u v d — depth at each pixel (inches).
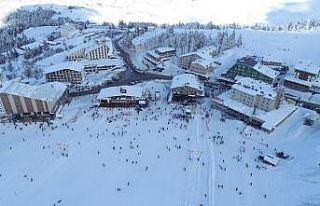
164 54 6668.3
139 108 5064.0
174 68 6466.5
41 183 3491.6
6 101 4741.6
